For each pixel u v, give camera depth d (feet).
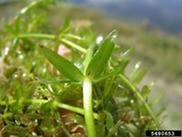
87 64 0.16
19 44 0.25
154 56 2.55
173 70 2.32
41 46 0.15
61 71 0.15
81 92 0.16
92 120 0.15
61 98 0.16
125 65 0.16
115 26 3.28
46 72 0.19
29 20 0.28
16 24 0.25
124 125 0.18
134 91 0.19
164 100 1.50
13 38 0.26
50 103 0.16
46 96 0.17
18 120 0.16
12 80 0.18
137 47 2.76
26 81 0.19
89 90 0.15
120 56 0.19
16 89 0.17
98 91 0.16
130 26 3.41
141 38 3.05
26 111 0.17
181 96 1.77
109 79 0.17
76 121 0.16
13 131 0.16
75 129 0.16
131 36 3.15
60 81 0.16
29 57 0.23
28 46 0.25
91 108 0.15
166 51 2.75
